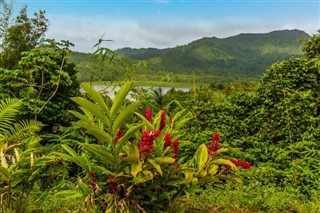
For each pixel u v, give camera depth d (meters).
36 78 8.35
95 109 3.06
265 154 6.65
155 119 3.70
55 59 8.25
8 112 4.61
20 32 19.09
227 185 5.41
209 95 8.80
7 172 3.58
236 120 7.23
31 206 4.33
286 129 6.76
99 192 3.30
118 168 3.26
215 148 3.46
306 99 6.76
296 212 4.95
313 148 6.21
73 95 8.40
